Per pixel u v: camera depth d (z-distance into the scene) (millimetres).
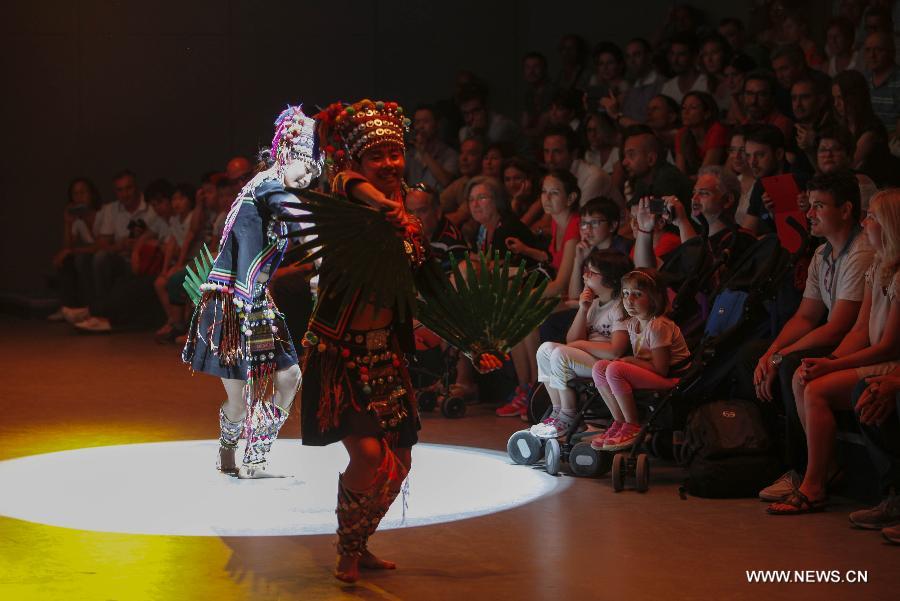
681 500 5988
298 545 5203
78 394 9312
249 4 15969
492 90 15789
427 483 6387
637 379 6324
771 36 11586
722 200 7391
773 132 7875
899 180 7879
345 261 4535
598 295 7031
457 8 15758
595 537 5324
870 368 5684
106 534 5363
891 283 5586
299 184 6129
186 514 5727
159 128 16078
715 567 4871
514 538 5312
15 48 16016
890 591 4570
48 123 16062
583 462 6449
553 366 6703
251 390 6344
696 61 11586
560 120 11688
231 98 16031
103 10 15992
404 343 4898
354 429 4742
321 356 4754
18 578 4727
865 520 5414
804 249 6398
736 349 6355
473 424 8148
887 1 10266
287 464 6914
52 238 16141
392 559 5012
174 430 7914
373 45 15891
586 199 9688
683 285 6711
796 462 6078
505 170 10117
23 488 6258
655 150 8984
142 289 13328
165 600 4480
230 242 6281
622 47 14445
